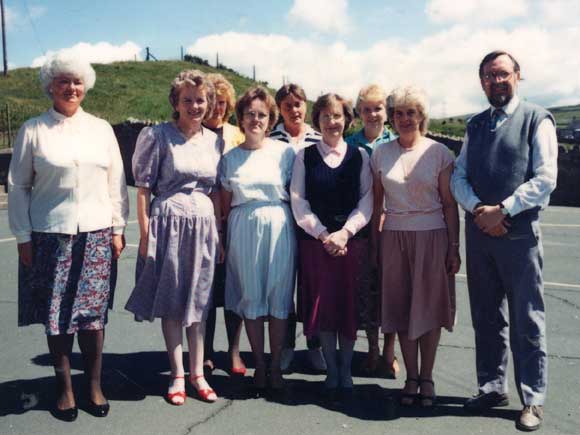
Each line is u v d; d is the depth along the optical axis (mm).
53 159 3342
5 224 10852
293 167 3836
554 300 6152
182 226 3672
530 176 3352
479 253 3529
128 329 5152
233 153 3877
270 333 3871
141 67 44500
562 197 17234
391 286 3693
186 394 3836
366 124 4242
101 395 3580
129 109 34156
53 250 3393
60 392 3480
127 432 3293
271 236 3744
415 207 3611
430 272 3607
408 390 3693
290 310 3840
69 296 3432
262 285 3781
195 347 3777
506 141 3373
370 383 4055
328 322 3768
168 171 3676
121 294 6250
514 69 3400
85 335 3514
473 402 3590
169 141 3682
